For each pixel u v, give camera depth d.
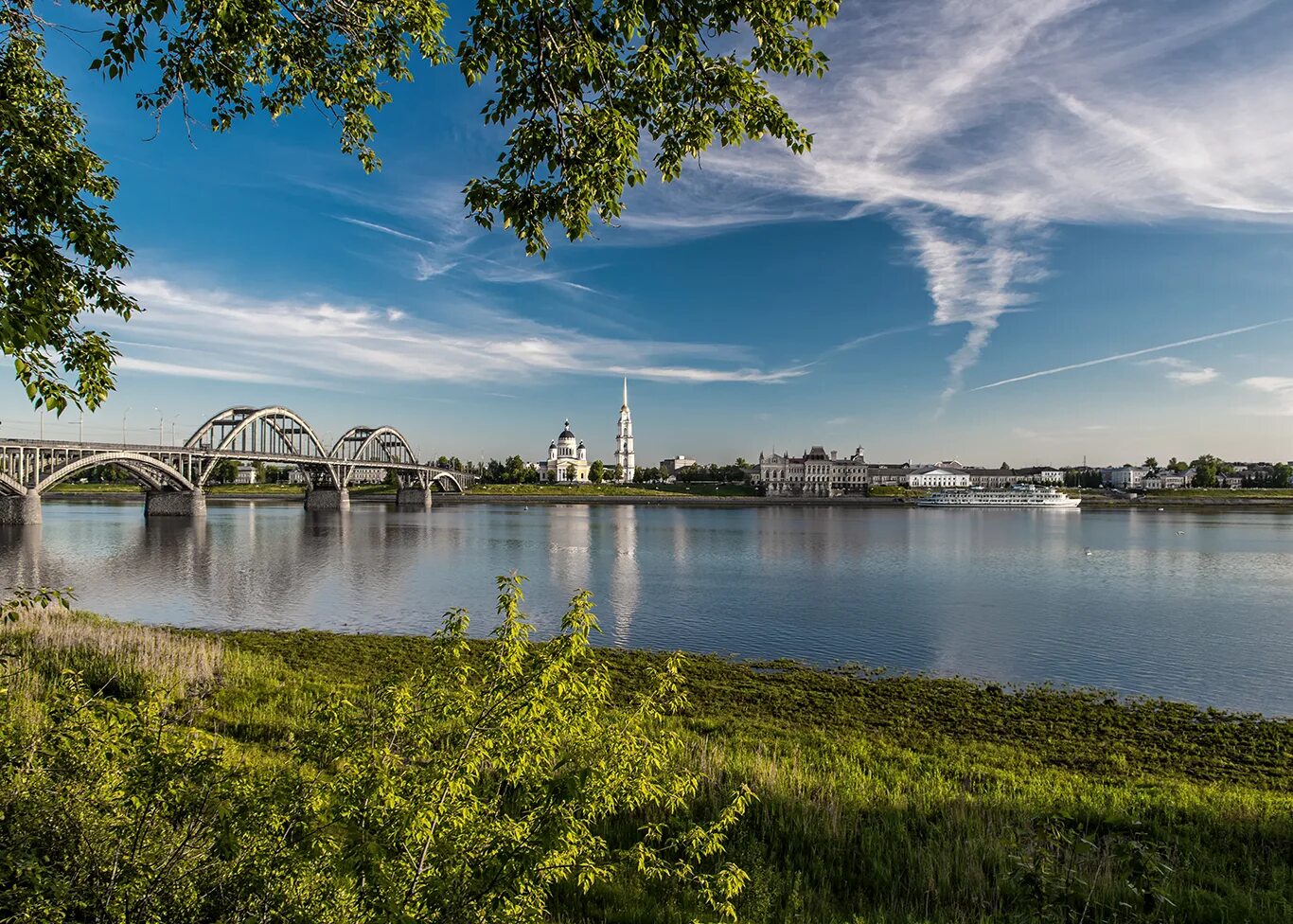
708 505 195.75
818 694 24.28
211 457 121.12
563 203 8.21
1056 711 22.62
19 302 8.52
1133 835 10.77
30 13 8.38
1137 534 102.00
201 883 5.38
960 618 38.62
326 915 5.03
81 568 56.38
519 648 6.27
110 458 99.44
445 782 5.52
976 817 11.28
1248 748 19.33
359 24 9.34
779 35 7.88
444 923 5.18
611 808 6.57
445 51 9.43
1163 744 19.59
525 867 5.53
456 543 80.88
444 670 6.42
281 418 146.25
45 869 5.29
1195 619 38.38
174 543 76.44
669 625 36.81
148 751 5.85
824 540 89.44
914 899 8.98
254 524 108.31
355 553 69.88
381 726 5.96
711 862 9.54
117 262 9.75
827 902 8.85
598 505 197.38
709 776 12.25
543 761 6.28
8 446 86.62
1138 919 7.62
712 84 8.12
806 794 12.02
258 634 31.97
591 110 7.88
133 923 5.12
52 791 5.88
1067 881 7.87
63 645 19.61
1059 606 42.31
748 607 41.84
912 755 17.06
